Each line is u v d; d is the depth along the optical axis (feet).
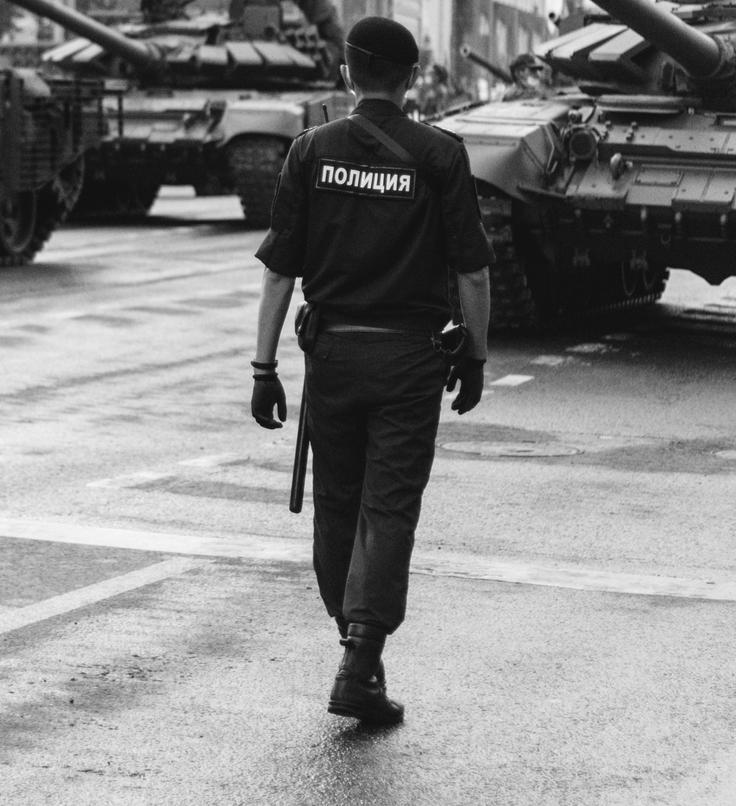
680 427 48.96
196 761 21.86
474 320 23.11
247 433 46.75
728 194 61.87
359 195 22.67
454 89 179.22
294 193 23.02
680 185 62.75
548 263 69.82
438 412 23.03
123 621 28.07
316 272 23.12
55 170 94.89
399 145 22.67
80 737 22.68
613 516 36.99
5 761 21.81
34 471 40.86
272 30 130.62
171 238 115.14
